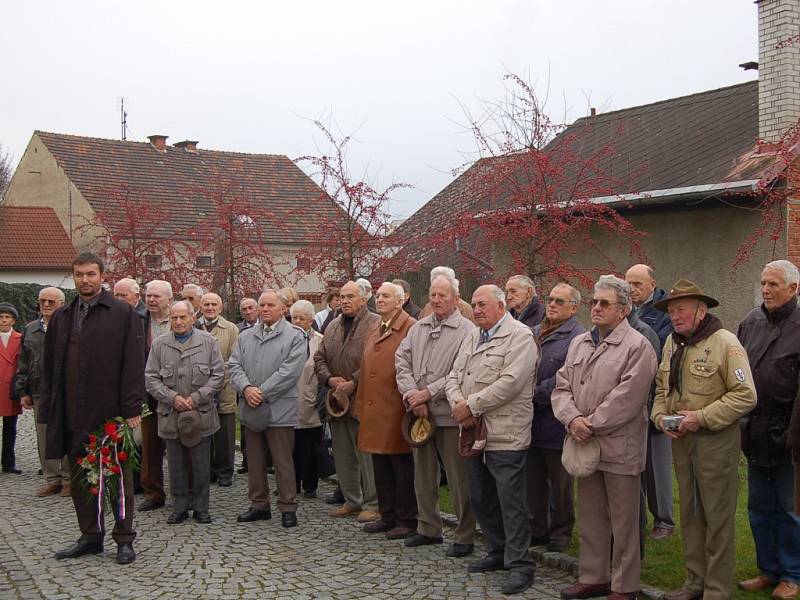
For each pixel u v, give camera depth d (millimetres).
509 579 5805
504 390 5871
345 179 14016
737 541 6496
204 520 7836
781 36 12273
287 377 7641
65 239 30828
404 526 7246
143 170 31734
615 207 13117
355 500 8031
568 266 10227
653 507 6738
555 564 6297
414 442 6738
